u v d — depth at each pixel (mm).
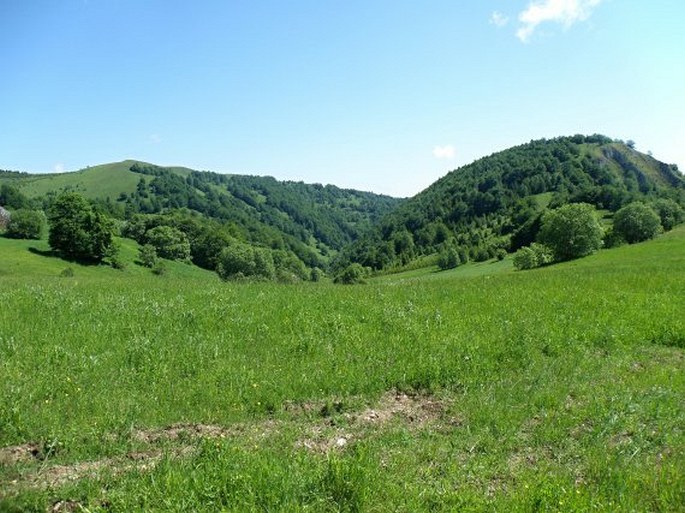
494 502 5172
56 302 13516
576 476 5949
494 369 10109
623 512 5020
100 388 7969
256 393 8148
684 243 71312
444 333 12047
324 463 5754
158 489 5066
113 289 17609
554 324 13531
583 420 7754
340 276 111250
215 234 118375
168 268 100750
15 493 5102
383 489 5297
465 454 6527
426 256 162875
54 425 6668
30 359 8914
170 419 7215
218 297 15531
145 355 9367
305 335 11438
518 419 7664
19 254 85750
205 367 9211
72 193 91000
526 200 168375
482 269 109688
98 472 5637
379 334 11883
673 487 5484
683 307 16031
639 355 11562
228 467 5480
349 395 8570
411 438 6910
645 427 7352
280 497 5020
